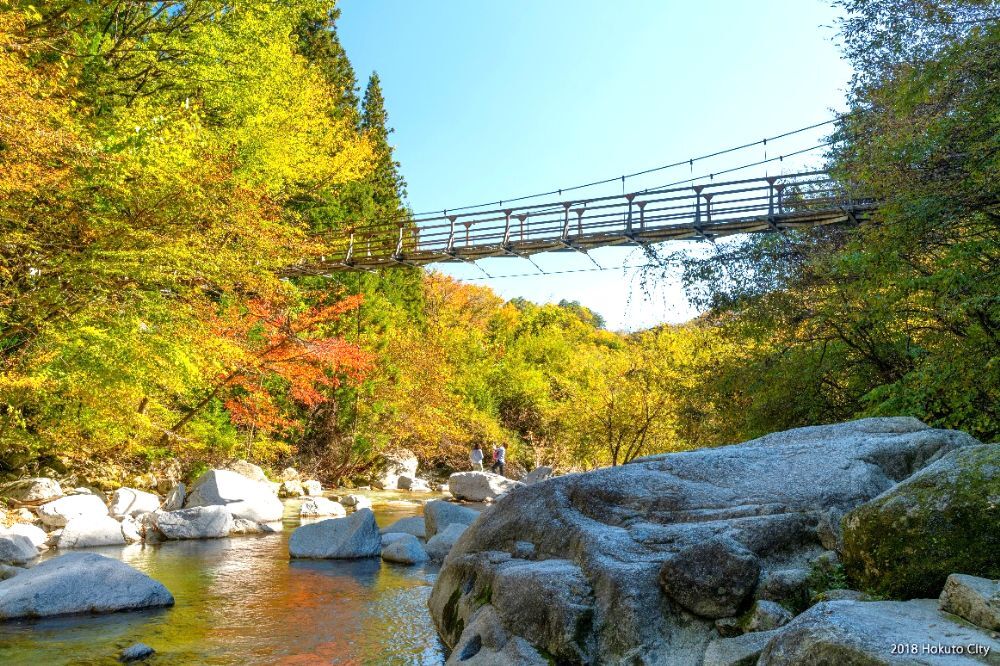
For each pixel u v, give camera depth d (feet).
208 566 27.73
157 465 53.93
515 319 159.33
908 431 17.17
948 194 25.07
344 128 79.00
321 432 79.25
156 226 34.40
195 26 53.83
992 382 25.11
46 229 32.78
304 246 46.34
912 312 29.66
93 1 44.04
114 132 41.47
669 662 11.55
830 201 39.47
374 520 31.81
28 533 30.96
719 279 39.24
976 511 10.12
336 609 21.04
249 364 52.70
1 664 15.64
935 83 25.39
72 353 36.65
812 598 11.37
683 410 49.52
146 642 17.43
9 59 28.91
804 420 38.65
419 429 83.87
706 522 13.99
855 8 29.73
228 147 52.24
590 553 13.58
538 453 97.09
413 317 103.24
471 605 15.60
